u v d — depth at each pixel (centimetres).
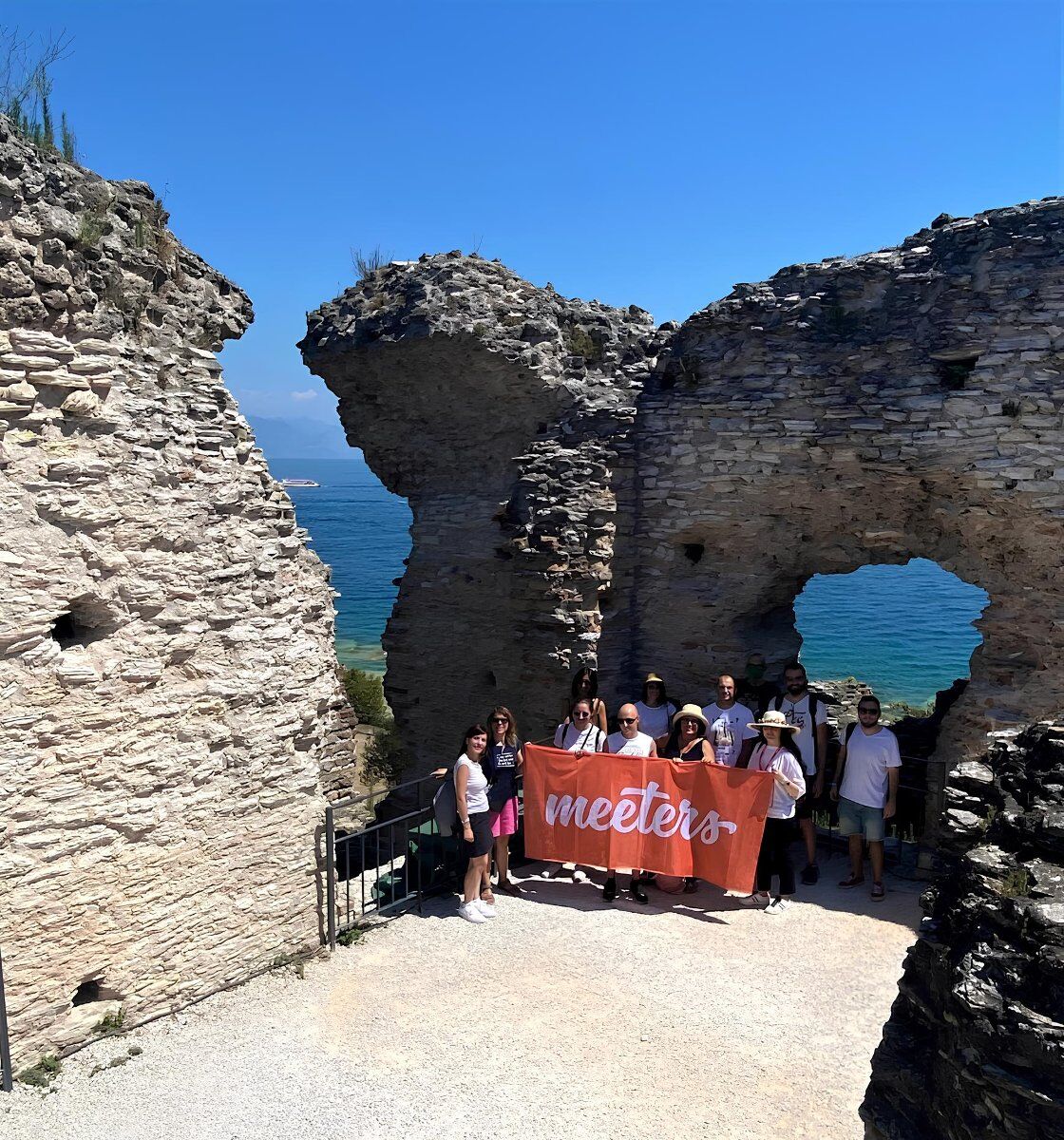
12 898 615
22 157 620
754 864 856
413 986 747
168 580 708
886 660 3947
